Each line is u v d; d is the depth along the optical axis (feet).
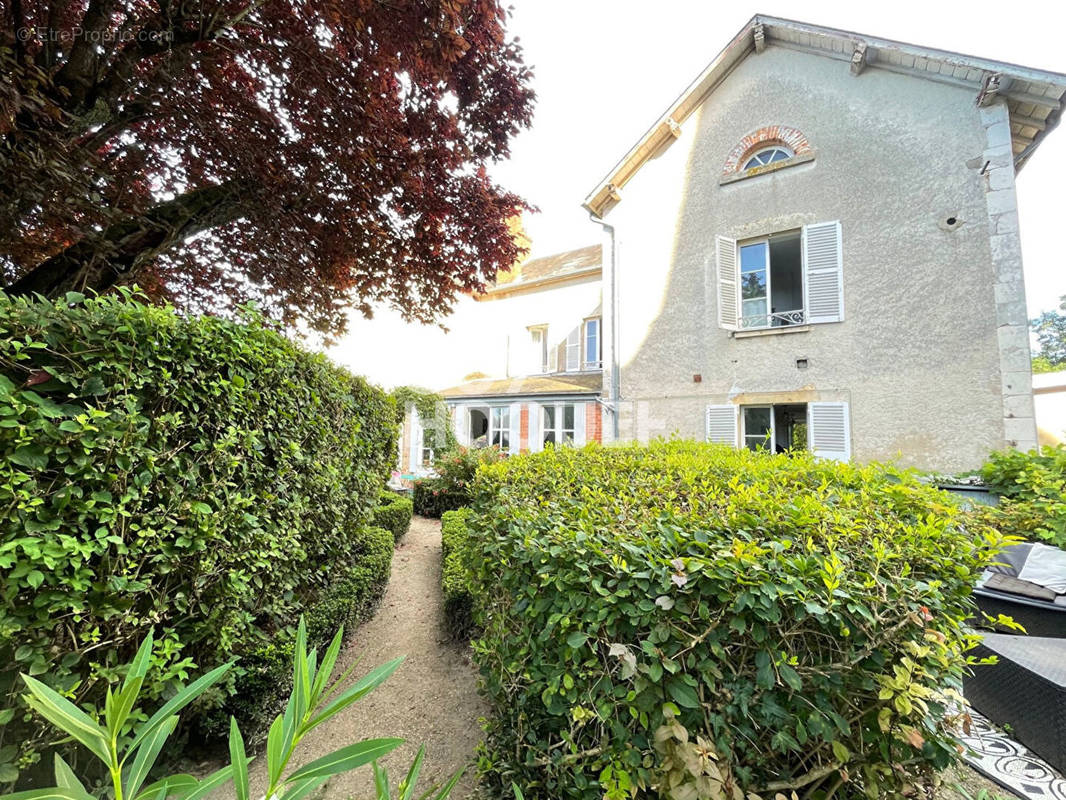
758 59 28.12
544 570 5.68
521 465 10.50
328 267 18.65
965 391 21.24
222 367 8.63
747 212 27.86
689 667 4.90
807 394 25.12
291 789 3.13
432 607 15.21
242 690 8.38
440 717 9.37
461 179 17.08
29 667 5.57
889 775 4.83
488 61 14.42
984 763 7.11
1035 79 19.85
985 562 5.57
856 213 24.45
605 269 33.04
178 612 7.52
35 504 5.54
